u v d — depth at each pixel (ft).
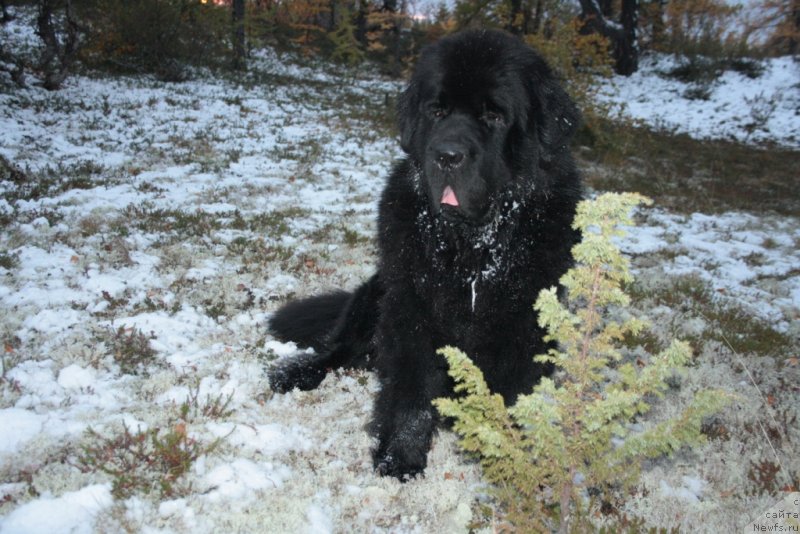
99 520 5.01
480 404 4.74
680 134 31.14
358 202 13.66
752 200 18.84
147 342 6.95
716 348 8.23
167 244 9.70
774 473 5.86
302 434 6.08
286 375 6.75
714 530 5.37
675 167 22.97
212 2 30.99
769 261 12.71
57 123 17.61
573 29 21.61
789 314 9.77
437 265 5.78
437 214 5.70
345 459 5.90
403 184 6.08
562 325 4.67
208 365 6.82
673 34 47.11
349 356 7.02
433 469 5.91
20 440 5.59
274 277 9.00
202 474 5.48
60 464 5.40
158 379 6.51
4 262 8.48
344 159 17.79
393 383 5.91
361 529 5.30
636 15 42.45
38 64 22.15
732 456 6.19
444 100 5.74
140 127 18.66
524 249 5.71
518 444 4.70
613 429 4.55
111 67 26.43
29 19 29.73
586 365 4.61
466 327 5.84
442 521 5.44
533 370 5.77
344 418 6.37
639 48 45.80
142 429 5.84
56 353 6.72
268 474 5.56
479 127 5.65
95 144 16.12
